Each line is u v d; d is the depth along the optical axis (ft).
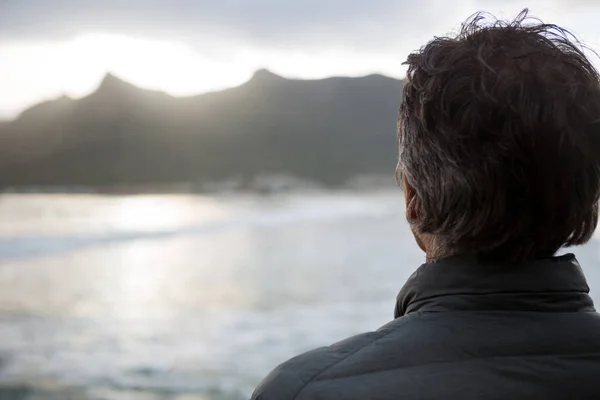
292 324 51.49
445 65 3.27
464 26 3.55
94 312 61.31
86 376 35.58
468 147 3.10
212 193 507.30
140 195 483.51
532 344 2.96
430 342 3.02
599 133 3.15
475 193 3.08
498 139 3.06
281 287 76.95
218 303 65.77
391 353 3.02
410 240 142.82
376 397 2.87
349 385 2.93
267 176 557.33
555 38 3.39
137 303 67.56
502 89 3.11
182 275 92.68
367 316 55.06
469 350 2.97
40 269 100.32
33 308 64.08
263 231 173.47
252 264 104.68
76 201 360.28
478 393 2.85
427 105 3.24
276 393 2.99
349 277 84.89
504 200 3.06
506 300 3.06
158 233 165.78
